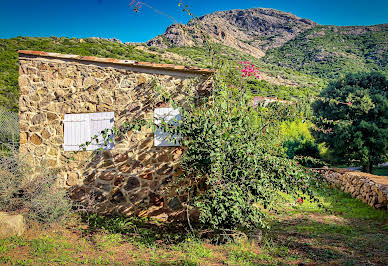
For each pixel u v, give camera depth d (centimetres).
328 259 458
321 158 2131
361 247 514
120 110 700
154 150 684
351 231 627
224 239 545
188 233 565
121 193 690
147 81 691
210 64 637
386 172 2125
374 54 10744
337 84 2202
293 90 3684
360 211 823
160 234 580
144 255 471
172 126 548
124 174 693
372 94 2022
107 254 470
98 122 706
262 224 516
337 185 1227
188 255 470
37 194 597
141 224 634
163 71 684
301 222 709
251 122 564
